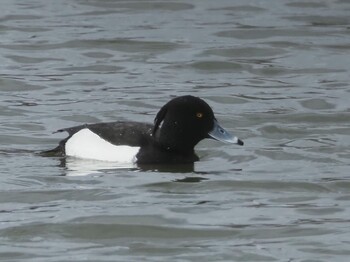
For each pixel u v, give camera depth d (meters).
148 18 25.22
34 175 15.08
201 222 13.51
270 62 22.23
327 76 21.28
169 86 20.52
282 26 24.58
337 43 23.45
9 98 19.48
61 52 22.64
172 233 13.17
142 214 13.70
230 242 12.90
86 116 18.39
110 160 15.57
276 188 14.83
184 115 15.50
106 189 14.57
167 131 15.55
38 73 21.22
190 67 21.81
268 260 12.37
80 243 12.88
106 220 13.48
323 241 12.90
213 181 14.98
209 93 20.02
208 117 15.55
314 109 19.09
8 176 15.05
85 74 21.23
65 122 18.05
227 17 25.31
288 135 17.56
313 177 15.27
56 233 13.16
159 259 12.38
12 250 12.61
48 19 24.95
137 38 23.53
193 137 15.57
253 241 12.94
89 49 22.81
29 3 26.30
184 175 15.20
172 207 13.97
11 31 23.95
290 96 19.89
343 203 14.27
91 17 25.22
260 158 16.22
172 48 22.95
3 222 13.42
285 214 13.83
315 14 25.52
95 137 15.75
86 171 15.25
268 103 19.42
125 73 21.36
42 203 14.12
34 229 13.23
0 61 21.95
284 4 26.34
